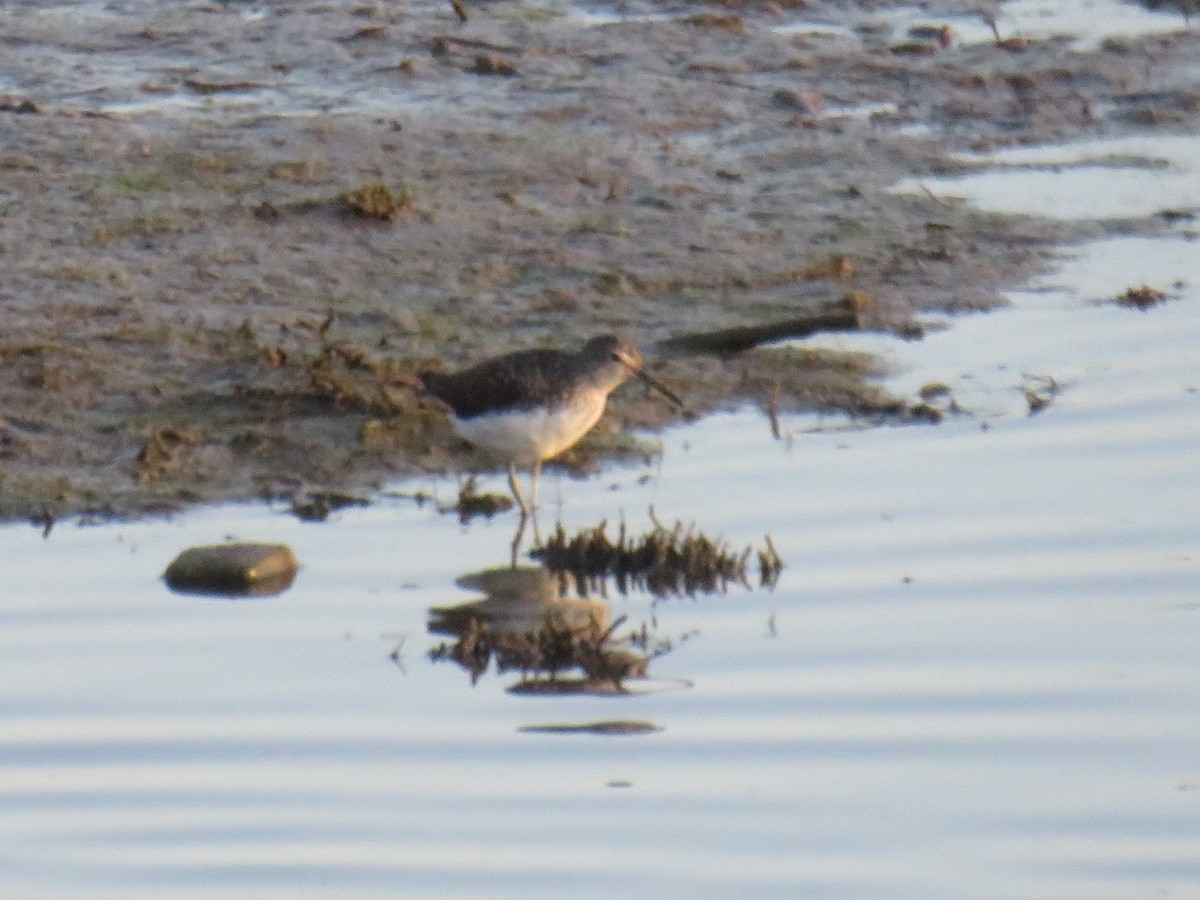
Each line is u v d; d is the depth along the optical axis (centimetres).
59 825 1083
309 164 1975
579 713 1201
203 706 1202
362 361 1611
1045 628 1291
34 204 1875
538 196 1933
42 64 2234
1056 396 1616
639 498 1474
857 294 1744
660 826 1087
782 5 2466
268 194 1908
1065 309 1764
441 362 1617
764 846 1068
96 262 1766
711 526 1430
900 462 1521
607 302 1739
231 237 1820
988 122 2170
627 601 1348
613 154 2031
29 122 2059
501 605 1332
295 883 1038
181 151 2002
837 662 1257
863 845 1070
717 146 2078
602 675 1243
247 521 1426
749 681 1237
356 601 1327
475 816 1095
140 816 1093
